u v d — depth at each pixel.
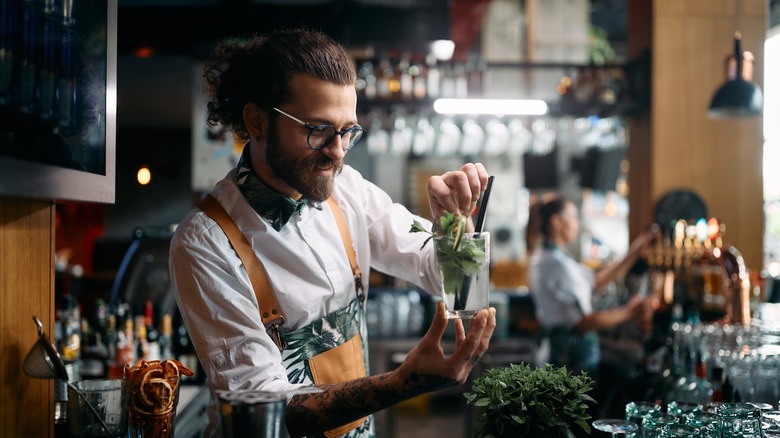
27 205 1.60
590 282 4.67
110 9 1.67
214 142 4.83
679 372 2.69
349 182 2.05
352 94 1.68
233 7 4.01
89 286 5.18
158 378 1.66
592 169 7.35
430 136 5.36
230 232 1.75
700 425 1.68
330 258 1.88
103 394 1.58
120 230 5.80
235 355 1.65
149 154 5.80
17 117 1.34
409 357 1.45
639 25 4.98
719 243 3.79
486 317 1.39
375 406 1.49
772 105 5.61
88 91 1.60
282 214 1.79
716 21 4.73
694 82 4.73
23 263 1.58
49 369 1.54
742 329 2.94
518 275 8.28
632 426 1.65
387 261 2.06
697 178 4.72
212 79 1.82
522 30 8.05
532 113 4.98
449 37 4.07
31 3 1.38
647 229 4.56
